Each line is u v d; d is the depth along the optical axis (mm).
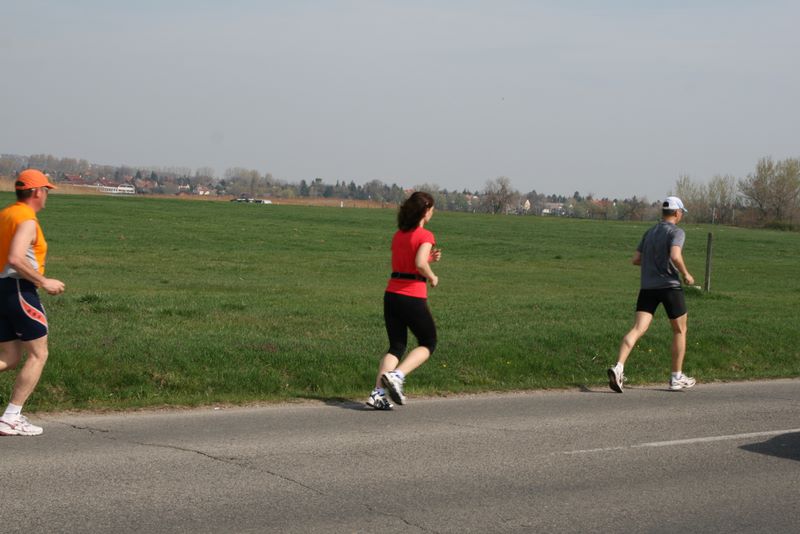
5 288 8195
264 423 9305
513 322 17188
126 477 7043
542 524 6242
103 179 181875
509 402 11078
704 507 6762
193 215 64062
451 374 12617
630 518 6441
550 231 68688
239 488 6855
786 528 6324
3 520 5938
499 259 43219
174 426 9000
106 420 9219
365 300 21359
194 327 14867
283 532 5883
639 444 8820
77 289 22344
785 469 7992
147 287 24281
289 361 12117
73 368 10797
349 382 11852
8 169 168375
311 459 7805
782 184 122062
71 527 5848
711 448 8750
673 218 12383
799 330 17625
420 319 10062
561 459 8117
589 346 14766
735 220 126938
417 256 9930
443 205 175125
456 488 7066
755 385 13219
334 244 46969
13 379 10195
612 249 52781
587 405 11023
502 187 164250
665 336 15820
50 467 7258
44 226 48375
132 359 11414
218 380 11227
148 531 5824
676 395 12070
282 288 25219
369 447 8320
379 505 6547
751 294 28328
